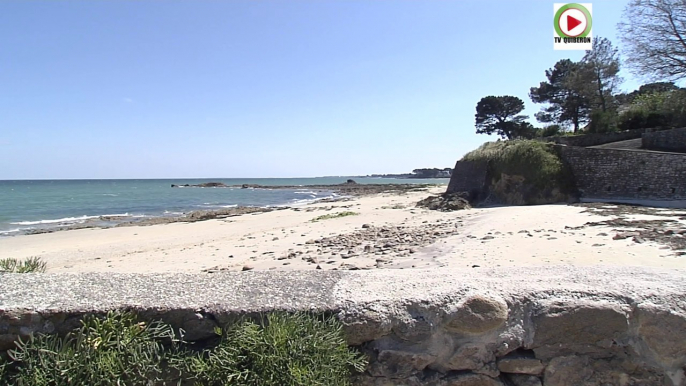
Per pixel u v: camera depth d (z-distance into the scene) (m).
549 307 2.27
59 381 1.87
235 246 14.66
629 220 13.29
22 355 1.99
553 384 2.24
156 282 2.58
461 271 2.92
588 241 10.23
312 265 10.00
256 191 81.88
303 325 2.09
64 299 2.22
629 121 37.00
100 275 2.73
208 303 2.23
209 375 1.99
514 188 25.95
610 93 46.66
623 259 8.13
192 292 2.39
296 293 2.40
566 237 11.05
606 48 45.59
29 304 2.14
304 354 2.00
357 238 14.25
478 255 9.55
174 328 2.18
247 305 2.22
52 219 31.06
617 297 2.29
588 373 2.24
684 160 20.59
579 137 34.38
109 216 32.16
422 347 2.24
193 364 2.04
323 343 2.04
